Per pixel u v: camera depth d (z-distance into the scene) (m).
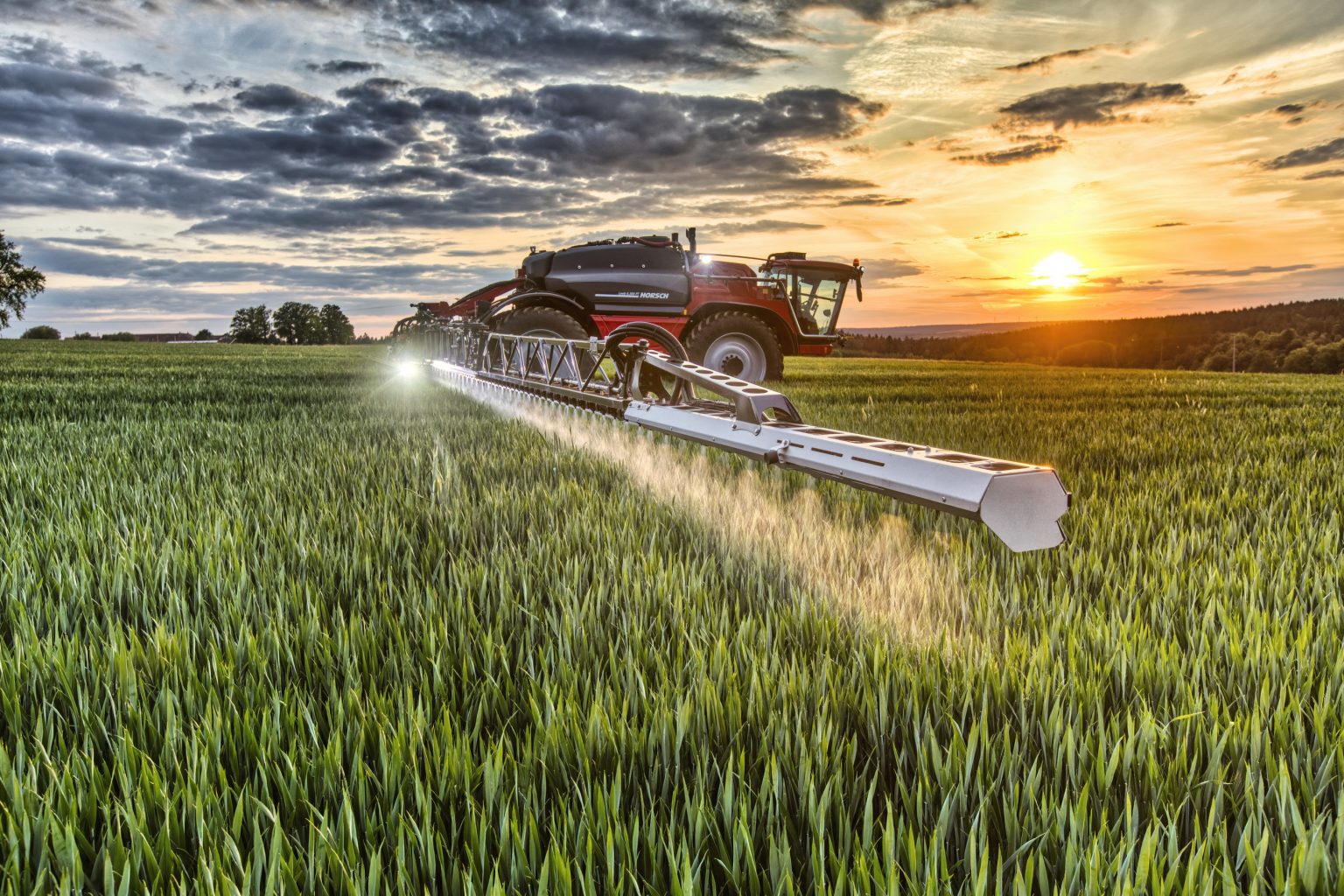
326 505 4.18
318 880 1.30
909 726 1.85
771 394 4.09
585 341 6.63
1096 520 3.99
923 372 27.25
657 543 3.51
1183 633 2.44
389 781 1.56
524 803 1.48
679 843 1.41
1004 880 1.37
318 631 2.36
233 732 1.78
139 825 1.41
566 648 2.25
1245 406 11.70
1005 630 2.39
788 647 2.36
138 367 22.88
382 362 25.31
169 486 4.73
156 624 2.50
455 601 2.67
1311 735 1.81
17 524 3.71
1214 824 1.39
